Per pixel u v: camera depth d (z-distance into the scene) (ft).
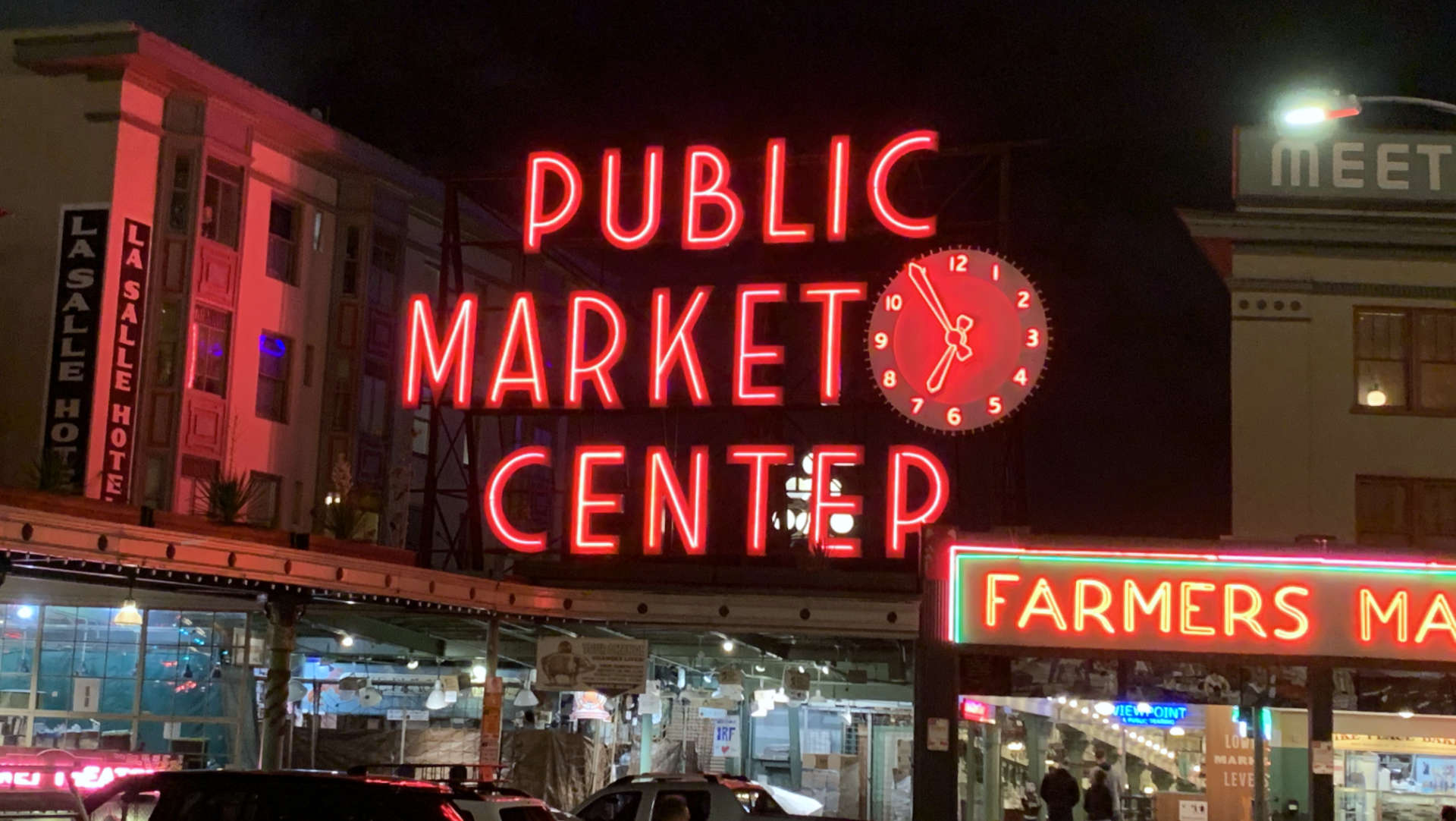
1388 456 106.42
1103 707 90.07
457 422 148.25
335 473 111.34
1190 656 77.51
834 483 123.65
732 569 98.48
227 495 79.51
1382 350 108.17
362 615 96.58
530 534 116.47
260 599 87.40
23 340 111.34
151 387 114.11
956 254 114.73
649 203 121.60
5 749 56.08
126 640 92.94
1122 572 78.43
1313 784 76.79
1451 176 108.37
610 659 89.35
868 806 117.39
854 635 89.20
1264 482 106.42
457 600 84.69
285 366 125.90
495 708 87.92
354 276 131.44
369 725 112.16
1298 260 108.88
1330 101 66.03
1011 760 88.69
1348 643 77.00
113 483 109.60
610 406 119.03
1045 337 112.27
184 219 116.57
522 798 45.42
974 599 78.95
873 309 115.55
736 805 70.64
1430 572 77.25
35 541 63.26
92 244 111.34
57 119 114.01
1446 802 91.40
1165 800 89.92
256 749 93.15
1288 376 107.55
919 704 78.48
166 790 40.86
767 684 129.49
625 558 116.47
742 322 117.60
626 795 71.46
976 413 112.16
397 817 39.11
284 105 124.47
